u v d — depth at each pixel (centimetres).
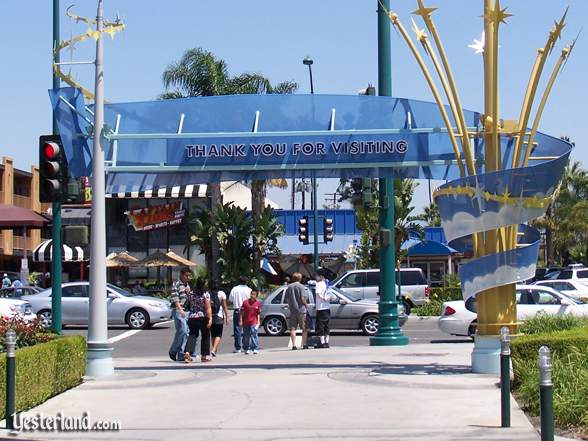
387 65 2139
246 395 1308
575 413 1008
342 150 1684
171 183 1736
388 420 1088
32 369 1192
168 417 1138
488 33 1482
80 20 1528
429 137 1670
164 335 2875
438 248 4881
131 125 1716
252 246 4838
